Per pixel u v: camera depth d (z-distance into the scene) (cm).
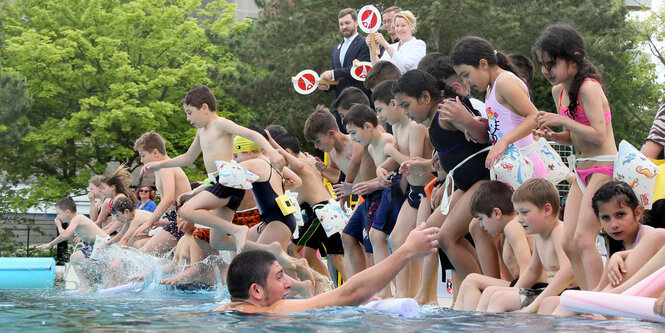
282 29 3238
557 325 464
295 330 432
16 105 2942
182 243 1192
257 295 536
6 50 3225
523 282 635
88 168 3456
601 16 3169
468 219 714
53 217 3819
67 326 458
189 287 1115
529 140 692
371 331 431
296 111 3009
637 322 475
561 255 605
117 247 1261
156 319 495
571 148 1041
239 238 895
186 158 1013
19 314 551
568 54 598
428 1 3023
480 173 709
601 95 599
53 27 3334
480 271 741
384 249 870
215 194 919
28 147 3253
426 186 785
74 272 1408
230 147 968
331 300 544
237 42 3338
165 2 3616
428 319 497
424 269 780
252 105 3209
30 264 1388
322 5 3209
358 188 880
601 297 481
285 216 948
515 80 665
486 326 458
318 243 1108
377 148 898
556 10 3070
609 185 566
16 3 3441
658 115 736
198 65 3412
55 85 3256
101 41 3173
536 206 613
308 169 1055
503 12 2980
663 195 638
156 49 3406
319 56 3061
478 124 686
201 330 430
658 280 485
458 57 679
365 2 3136
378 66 951
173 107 3275
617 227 561
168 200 1187
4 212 3347
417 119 729
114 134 3225
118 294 984
